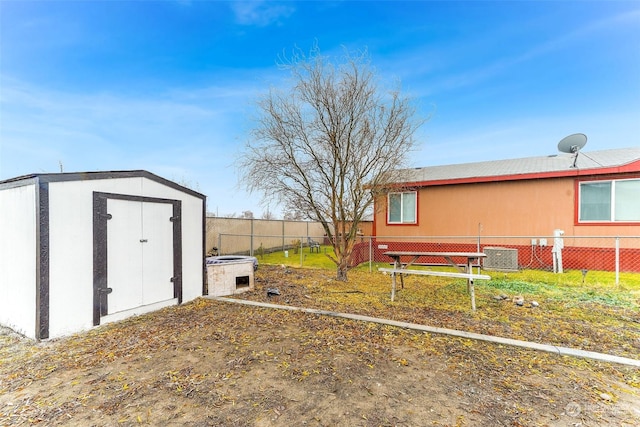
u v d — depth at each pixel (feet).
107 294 13.98
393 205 36.37
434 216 34.09
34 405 7.66
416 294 19.77
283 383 8.68
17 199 12.98
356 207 24.61
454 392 8.20
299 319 14.47
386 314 15.31
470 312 15.61
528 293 19.48
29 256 12.30
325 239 65.98
